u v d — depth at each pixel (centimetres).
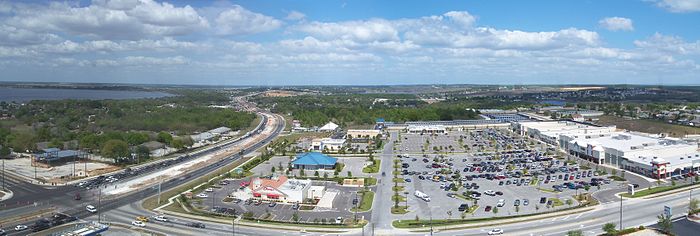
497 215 12512
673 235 10606
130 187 16025
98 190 15612
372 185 16050
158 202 13962
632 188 14462
